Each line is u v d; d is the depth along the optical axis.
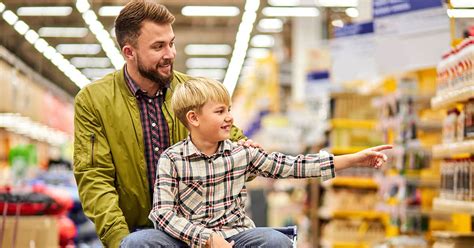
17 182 9.50
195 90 3.31
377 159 3.41
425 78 8.33
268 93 21.23
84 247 9.60
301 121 15.94
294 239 3.31
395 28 7.64
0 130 17.53
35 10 19.09
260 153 3.44
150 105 3.92
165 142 3.90
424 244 7.44
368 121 10.68
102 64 26.50
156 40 3.70
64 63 26.14
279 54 23.11
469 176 5.37
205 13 19.95
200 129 3.31
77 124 3.88
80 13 19.08
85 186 3.76
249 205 13.56
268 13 19.61
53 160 16.66
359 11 10.87
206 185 3.31
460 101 5.57
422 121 8.14
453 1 9.49
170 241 3.18
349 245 10.66
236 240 3.21
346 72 9.84
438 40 7.29
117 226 3.56
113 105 3.87
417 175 8.12
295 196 15.09
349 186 10.91
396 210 8.27
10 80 13.01
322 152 3.44
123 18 3.75
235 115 28.56
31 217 6.45
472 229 6.76
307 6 18.61
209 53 26.44
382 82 9.81
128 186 3.85
